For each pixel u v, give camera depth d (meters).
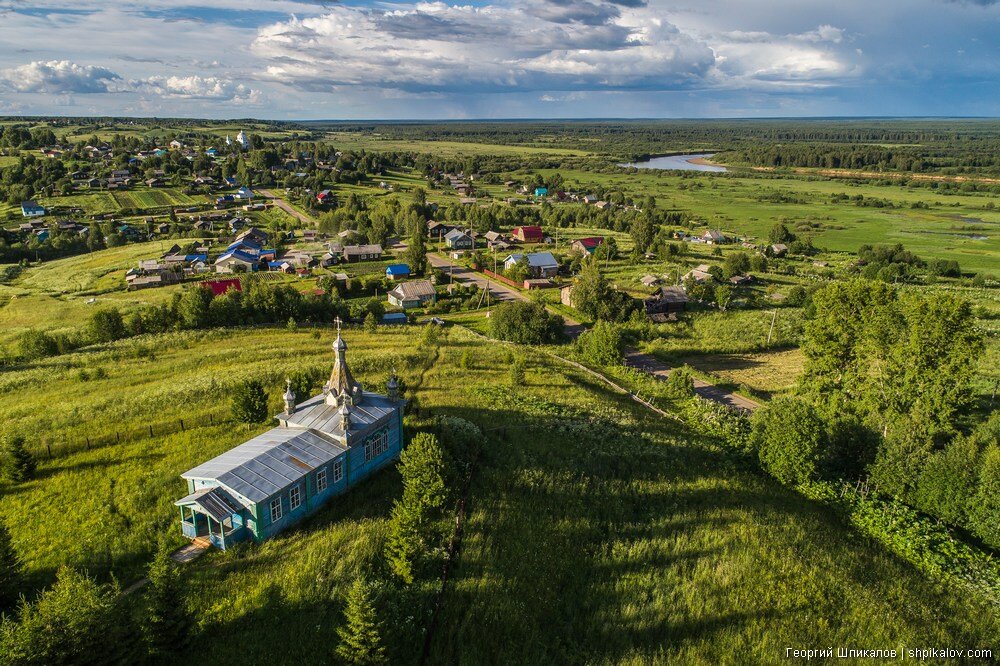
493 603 25.19
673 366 76.81
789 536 33.12
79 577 21.67
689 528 32.78
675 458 43.00
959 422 49.50
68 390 53.19
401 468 32.59
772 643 24.67
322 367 57.84
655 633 24.94
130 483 34.16
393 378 37.91
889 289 49.75
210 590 24.89
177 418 44.19
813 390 54.22
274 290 86.00
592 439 43.91
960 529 36.41
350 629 21.20
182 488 33.38
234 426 42.38
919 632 26.55
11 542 28.69
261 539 28.19
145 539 28.69
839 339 51.94
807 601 27.41
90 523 30.30
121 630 20.11
